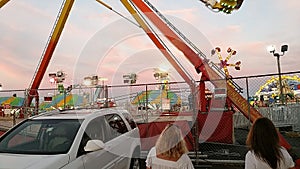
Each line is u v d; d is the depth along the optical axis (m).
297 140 11.01
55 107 13.62
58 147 3.89
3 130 10.45
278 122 14.52
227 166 7.18
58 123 4.51
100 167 4.21
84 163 3.83
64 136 4.11
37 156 3.65
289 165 2.42
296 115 13.66
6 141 4.26
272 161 2.35
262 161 2.38
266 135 2.41
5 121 14.37
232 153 8.11
